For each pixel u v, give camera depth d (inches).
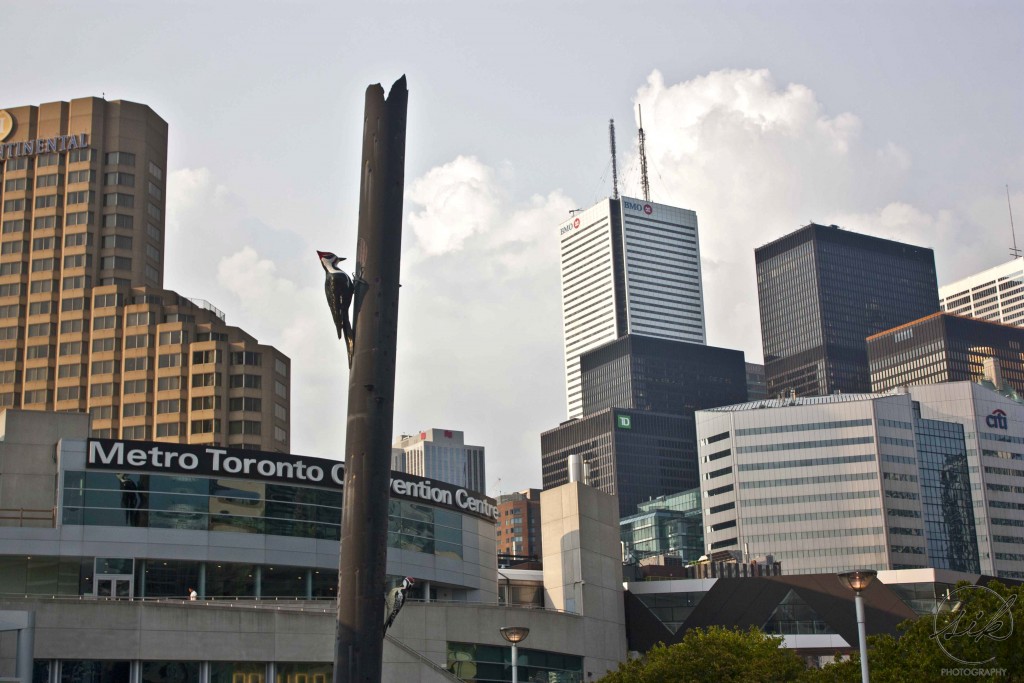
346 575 1688.0
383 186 1793.8
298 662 3277.6
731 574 6776.6
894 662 2915.8
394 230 1786.4
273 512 4387.3
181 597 4151.1
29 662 2906.0
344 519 1712.6
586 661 4527.6
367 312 1752.0
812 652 5541.3
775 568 6796.3
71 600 3105.3
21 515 4069.9
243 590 4298.7
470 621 4033.0
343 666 1656.0
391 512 4714.6
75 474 4141.2
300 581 4414.4
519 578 6245.1
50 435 4224.9
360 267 1774.1
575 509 4761.3
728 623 5590.6
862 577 2054.6
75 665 3073.3
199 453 4313.5
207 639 3203.7
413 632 3868.1
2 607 3046.3
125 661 3122.5
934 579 5748.0
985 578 5959.6
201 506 4266.7
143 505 4183.1
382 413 1731.1
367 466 1713.8
